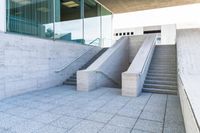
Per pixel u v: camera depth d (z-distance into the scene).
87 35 9.52
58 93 5.74
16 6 5.49
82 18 9.15
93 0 10.31
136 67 5.89
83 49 9.01
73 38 8.32
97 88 6.59
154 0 10.40
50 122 3.25
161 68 7.11
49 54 6.75
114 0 10.46
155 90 5.75
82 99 4.95
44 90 6.23
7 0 5.18
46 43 6.60
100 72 6.85
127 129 2.95
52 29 6.98
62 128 2.99
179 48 7.97
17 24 5.52
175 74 6.46
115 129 2.95
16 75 5.38
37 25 6.29
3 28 4.98
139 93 5.49
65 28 7.76
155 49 9.16
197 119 1.73
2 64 4.94
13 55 5.27
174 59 7.74
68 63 7.85
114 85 8.26
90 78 6.17
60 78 7.38
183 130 2.89
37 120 3.35
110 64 7.73
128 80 5.30
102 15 11.50
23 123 3.20
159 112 3.78
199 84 3.56
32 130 2.91
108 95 5.43
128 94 5.31
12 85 5.25
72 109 4.02
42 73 6.42
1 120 3.34
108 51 8.22
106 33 12.02
